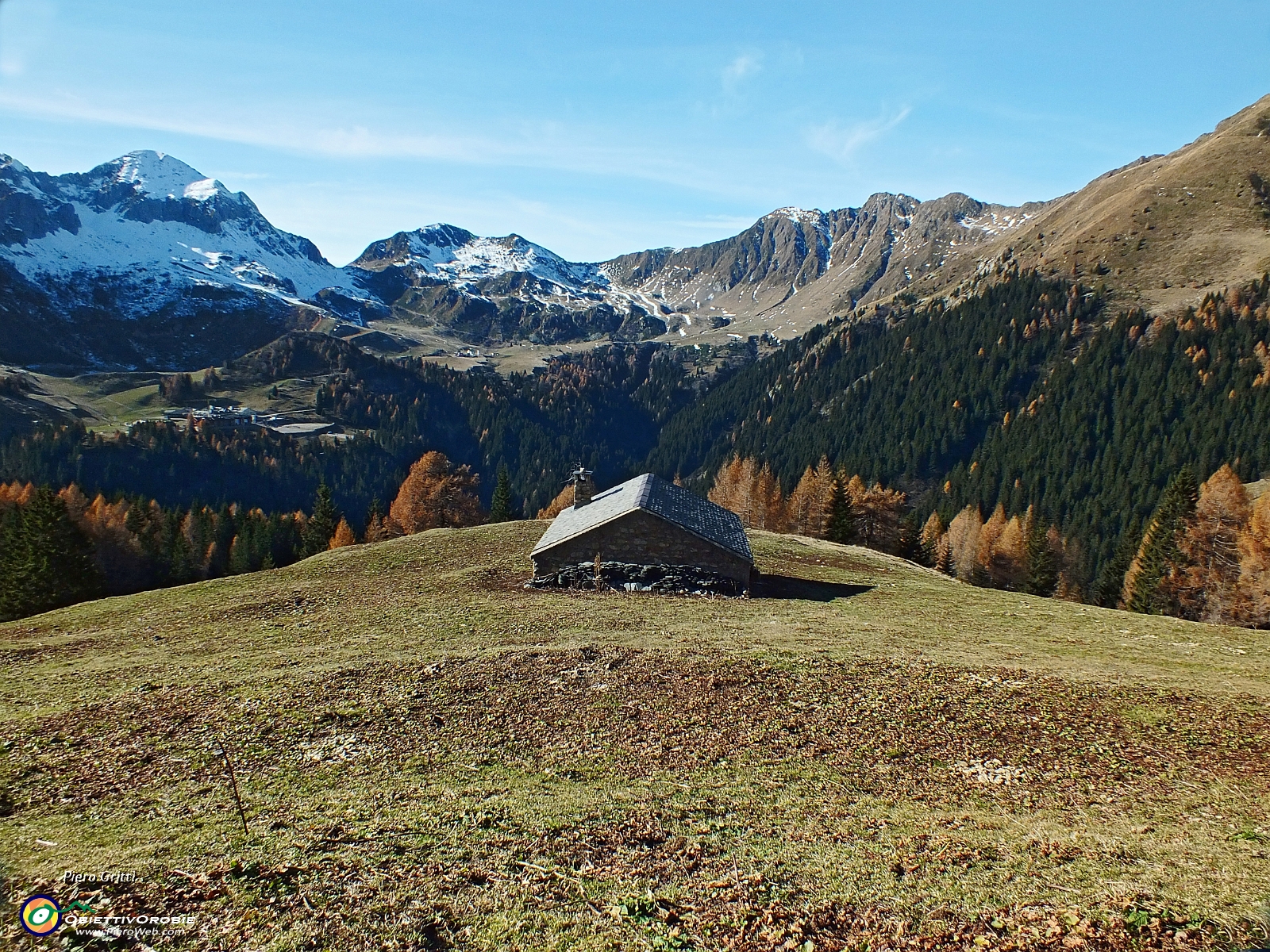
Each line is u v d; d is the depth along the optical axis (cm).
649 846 1375
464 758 1847
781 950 1041
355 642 3008
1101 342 17600
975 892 1188
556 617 3359
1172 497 7212
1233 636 3325
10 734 2058
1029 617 3706
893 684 2391
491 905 1148
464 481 10938
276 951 1016
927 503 15375
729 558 4081
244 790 1667
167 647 3153
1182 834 1417
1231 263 19050
